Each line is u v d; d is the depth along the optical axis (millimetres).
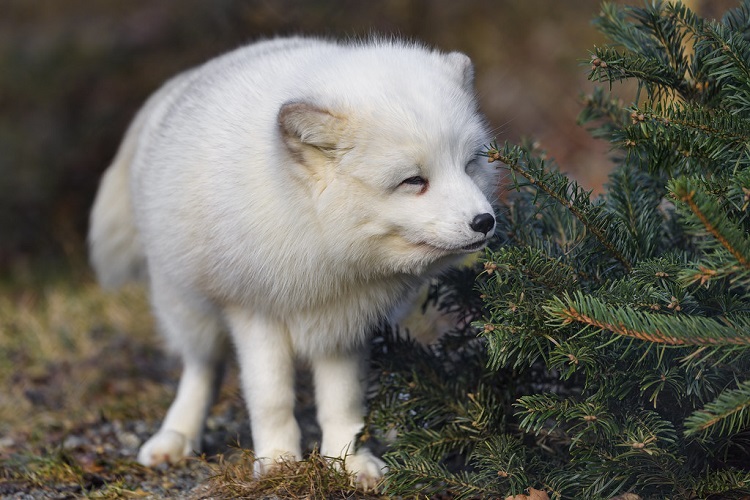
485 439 6188
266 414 6664
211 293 6656
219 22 15055
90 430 8367
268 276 6207
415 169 5738
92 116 15320
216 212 6230
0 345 10984
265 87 6473
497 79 15156
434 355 6730
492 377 6422
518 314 5480
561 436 6160
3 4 16922
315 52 6828
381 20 15086
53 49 15828
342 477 6254
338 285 6262
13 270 14031
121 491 6645
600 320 5059
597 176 12461
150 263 7473
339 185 5859
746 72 5473
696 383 5270
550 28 15594
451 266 6734
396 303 6680
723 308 5418
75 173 15078
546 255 5848
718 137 5438
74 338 11086
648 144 5684
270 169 6039
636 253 5957
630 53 6180
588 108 7211
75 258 13938
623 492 5691
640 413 5586
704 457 5703
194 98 6969
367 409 6906
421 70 6172
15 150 15023
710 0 9125
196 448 7523
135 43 15578
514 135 14109
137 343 10922
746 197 4809
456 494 6109
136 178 7539
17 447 7938
